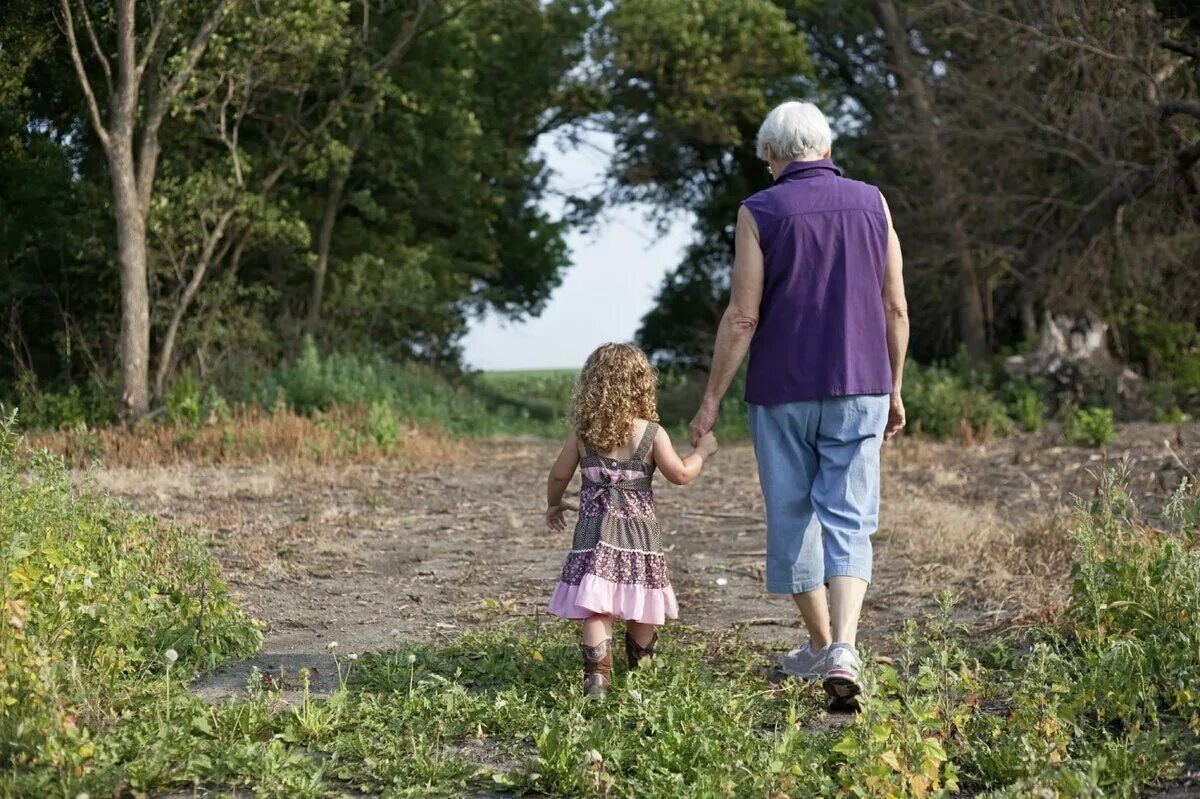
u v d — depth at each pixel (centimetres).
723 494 1362
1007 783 423
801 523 543
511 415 3238
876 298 531
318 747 461
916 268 2839
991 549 847
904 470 1511
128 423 1891
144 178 1962
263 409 2002
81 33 2120
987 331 3030
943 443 1905
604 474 538
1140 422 2142
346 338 2741
